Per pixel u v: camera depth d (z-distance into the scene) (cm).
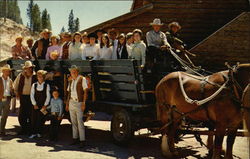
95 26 1323
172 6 1438
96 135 933
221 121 602
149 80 787
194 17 1446
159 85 732
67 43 1041
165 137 709
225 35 1191
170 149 701
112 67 797
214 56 1201
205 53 1207
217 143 607
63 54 1037
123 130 777
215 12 1448
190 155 724
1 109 893
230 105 590
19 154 702
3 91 890
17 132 954
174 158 698
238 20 1177
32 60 1025
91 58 927
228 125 607
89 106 908
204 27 1448
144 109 774
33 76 934
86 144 812
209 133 664
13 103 1319
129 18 1405
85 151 744
